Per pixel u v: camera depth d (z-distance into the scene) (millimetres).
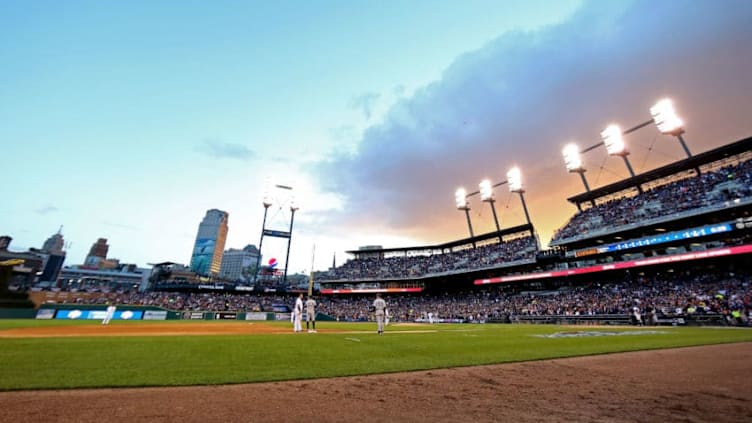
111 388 5617
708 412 4625
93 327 23828
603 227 45406
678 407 4871
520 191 61969
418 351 10586
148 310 47156
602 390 5934
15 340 11758
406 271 69125
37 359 7824
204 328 24656
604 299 40812
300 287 71312
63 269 133500
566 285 49469
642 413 4605
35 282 84688
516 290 55562
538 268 52719
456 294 63219
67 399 4984
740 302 29500
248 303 63500
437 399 5336
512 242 60781
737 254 32719
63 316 41125
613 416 4484
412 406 4953
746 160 37688
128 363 7641
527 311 45375
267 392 5613
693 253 35094
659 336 16750
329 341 13094
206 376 6516
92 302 56031
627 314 33625
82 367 7051
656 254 40156
